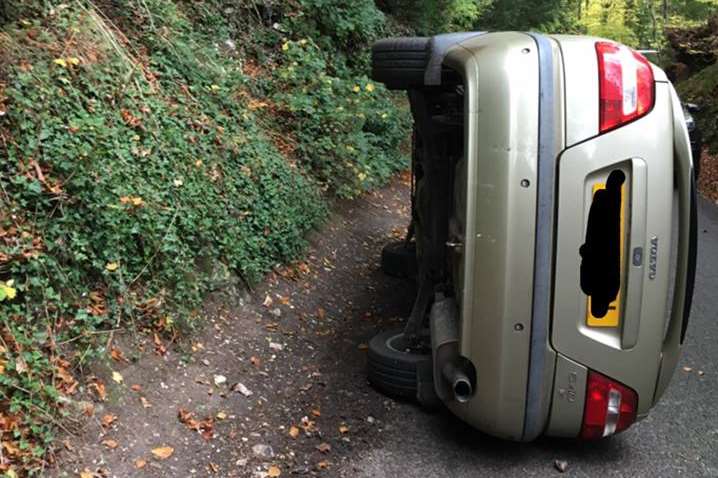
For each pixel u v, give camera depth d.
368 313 6.05
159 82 6.32
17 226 4.04
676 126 3.57
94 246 4.40
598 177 3.43
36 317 3.87
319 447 3.93
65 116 4.80
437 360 3.87
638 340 3.50
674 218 3.67
